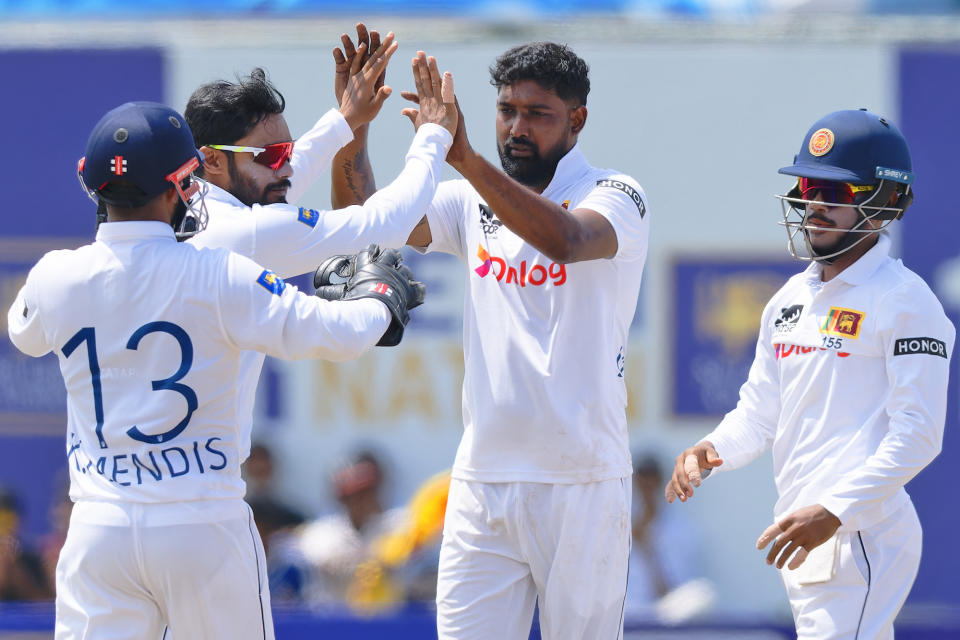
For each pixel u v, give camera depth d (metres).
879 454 12.29
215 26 26.58
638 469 26.36
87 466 11.05
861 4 27.30
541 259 12.72
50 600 25.83
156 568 10.86
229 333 10.93
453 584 13.19
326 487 26.88
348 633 18.59
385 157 26.27
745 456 13.70
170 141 10.95
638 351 27.00
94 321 10.92
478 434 12.99
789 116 26.61
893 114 26.50
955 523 26.27
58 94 26.64
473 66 26.03
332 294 11.87
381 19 26.48
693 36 26.59
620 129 26.67
